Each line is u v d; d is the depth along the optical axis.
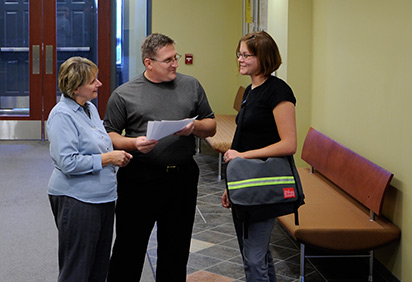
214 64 8.95
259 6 7.17
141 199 3.26
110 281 3.35
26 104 8.98
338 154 4.59
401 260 3.81
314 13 5.61
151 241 4.75
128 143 3.15
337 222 3.93
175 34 8.85
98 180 3.05
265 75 3.10
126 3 8.92
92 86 3.05
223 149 6.49
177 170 3.26
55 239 4.82
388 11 3.93
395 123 3.86
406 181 3.73
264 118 3.07
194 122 3.29
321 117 5.44
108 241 3.20
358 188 4.14
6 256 4.43
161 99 3.25
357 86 4.51
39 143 8.71
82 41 8.94
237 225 3.22
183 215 3.33
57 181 3.05
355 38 4.54
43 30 8.80
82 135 3.03
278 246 4.63
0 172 6.96
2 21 8.82
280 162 3.03
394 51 3.86
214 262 4.32
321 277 4.04
